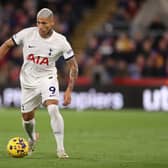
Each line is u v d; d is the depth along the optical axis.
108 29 84.50
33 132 32.34
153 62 77.56
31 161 28.72
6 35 84.50
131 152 33.84
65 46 30.34
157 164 28.61
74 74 30.48
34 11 87.88
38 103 31.38
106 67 77.62
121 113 67.12
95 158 30.67
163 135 45.28
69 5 90.62
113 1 91.19
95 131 48.44
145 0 86.25
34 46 30.25
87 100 72.38
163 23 84.31
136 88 71.62
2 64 80.38
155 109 70.94
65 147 36.44
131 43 80.25
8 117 60.94
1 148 34.72
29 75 30.72
